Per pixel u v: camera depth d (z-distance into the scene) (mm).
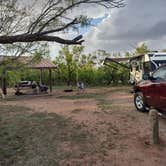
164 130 8266
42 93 24531
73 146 7246
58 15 3982
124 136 7883
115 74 36156
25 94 23938
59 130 8656
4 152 7004
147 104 10500
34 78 30469
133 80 23812
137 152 6703
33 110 12883
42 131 8633
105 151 6832
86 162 6242
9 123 9836
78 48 38938
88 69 38312
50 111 12289
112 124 9164
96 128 8758
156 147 6988
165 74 9586
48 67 23859
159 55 20031
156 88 9797
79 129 8688
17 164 6301
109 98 17125
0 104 16016
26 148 7238
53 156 6641
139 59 22141
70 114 11164
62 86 36719
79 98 18438
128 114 10609
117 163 6137
